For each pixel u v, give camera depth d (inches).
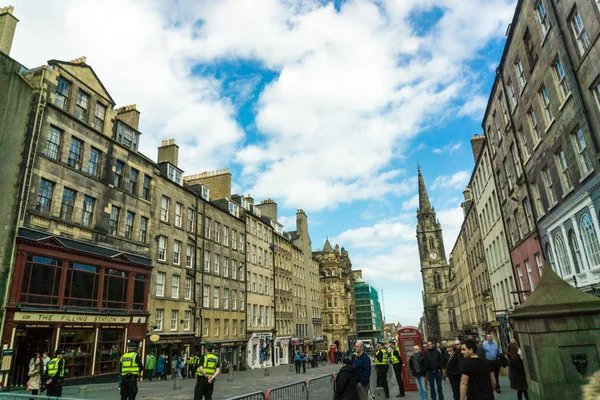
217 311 1533.0
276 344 2114.9
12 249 775.1
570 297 312.3
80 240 924.6
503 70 971.3
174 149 1462.8
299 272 2694.4
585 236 652.1
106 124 1066.1
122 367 460.8
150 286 1148.5
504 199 1151.0
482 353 571.2
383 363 588.7
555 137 716.0
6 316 743.7
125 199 1098.1
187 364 1203.2
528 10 767.7
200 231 1488.7
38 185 849.5
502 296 1290.6
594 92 577.0
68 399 307.6
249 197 2206.0
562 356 298.2
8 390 720.3
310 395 416.8
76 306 886.4
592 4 549.0
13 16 964.0
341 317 3376.0
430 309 4143.7
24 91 882.1
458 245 2330.2
